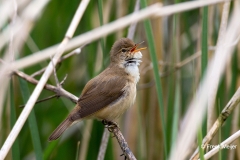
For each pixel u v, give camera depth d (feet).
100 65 37.04
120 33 37.91
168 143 31.86
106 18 37.42
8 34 25.72
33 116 28.84
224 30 28.71
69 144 38.81
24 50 38.01
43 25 38.52
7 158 35.22
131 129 36.70
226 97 34.45
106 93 31.07
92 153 36.81
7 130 34.71
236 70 33.58
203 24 26.96
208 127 27.17
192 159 25.03
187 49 39.09
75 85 39.17
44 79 26.94
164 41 38.42
